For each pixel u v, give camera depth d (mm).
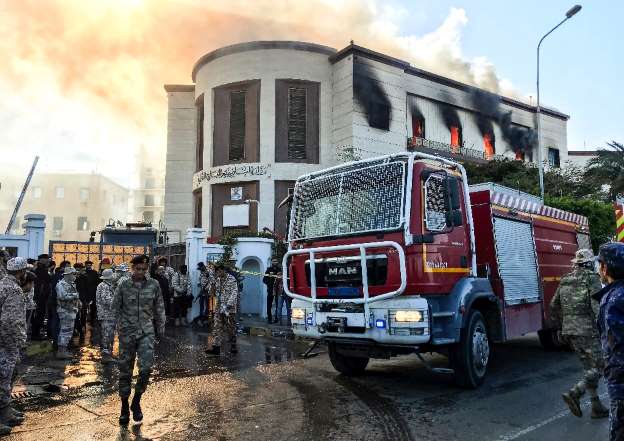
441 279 6750
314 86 30781
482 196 8227
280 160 29734
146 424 5531
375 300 6547
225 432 5238
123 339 5727
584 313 5668
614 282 3217
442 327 6719
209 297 14922
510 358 9656
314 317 7242
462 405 6219
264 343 11781
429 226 6750
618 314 3049
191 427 5414
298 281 7613
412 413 5887
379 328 6547
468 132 37375
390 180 6871
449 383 7445
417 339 6301
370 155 29812
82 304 12938
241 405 6273
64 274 9781
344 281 6969
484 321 7750
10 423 5410
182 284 15156
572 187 29438
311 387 7234
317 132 30547
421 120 34031
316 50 30859
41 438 5090
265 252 17562
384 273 6598
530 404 6266
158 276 14750
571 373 8156
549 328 9586
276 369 8617
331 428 5348
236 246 17125
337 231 7242
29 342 10836
